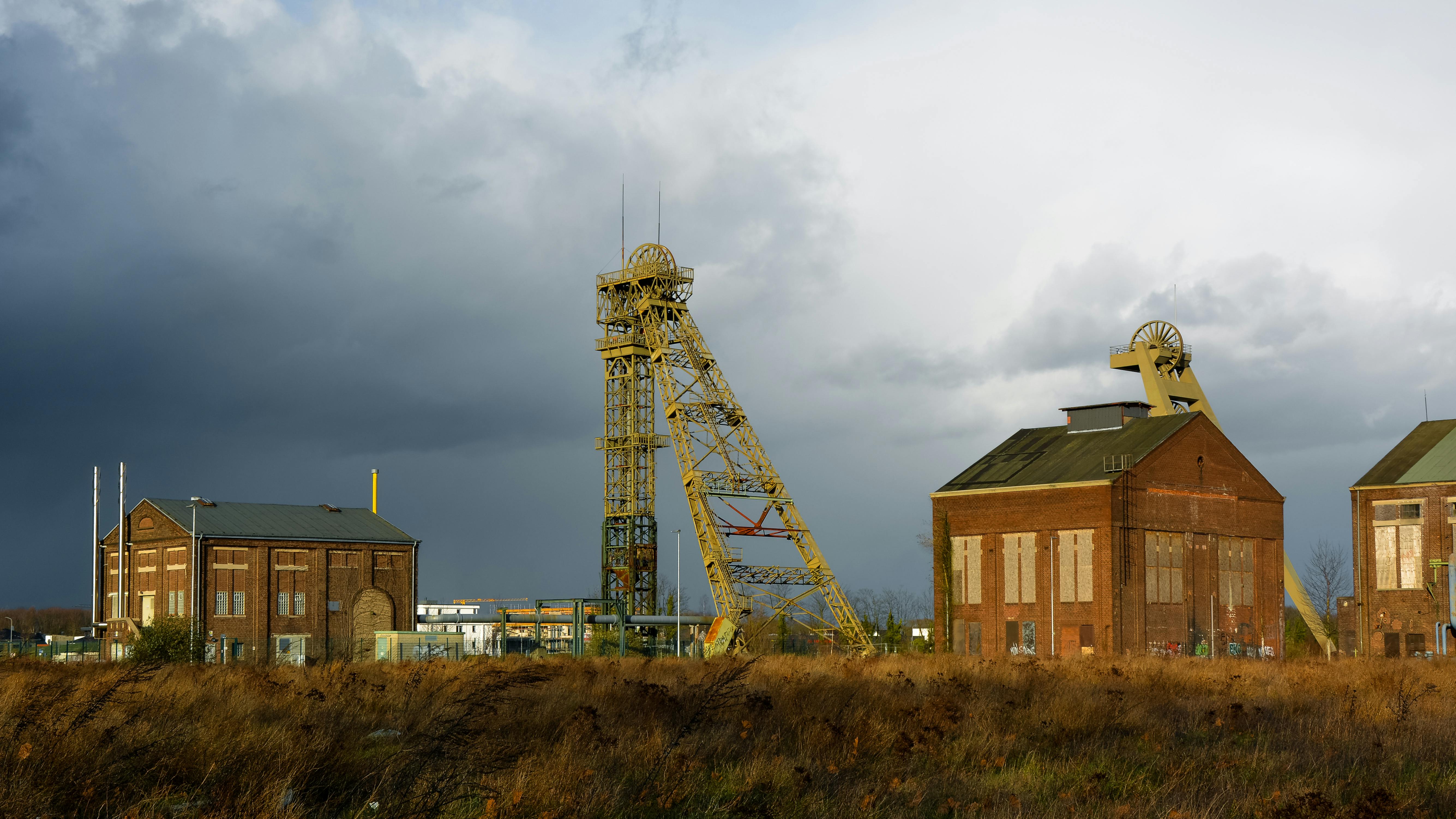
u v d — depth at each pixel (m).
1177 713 25.42
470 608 132.25
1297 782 16.53
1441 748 19.58
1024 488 86.19
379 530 105.19
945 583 90.00
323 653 92.06
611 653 85.25
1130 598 81.44
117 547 102.88
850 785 16.00
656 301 105.81
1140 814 14.23
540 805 13.77
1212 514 88.06
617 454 107.94
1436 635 84.50
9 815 12.44
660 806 14.43
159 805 13.30
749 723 20.69
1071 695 28.14
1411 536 86.81
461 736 15.05
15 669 31.53
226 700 23.66
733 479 105.00
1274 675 41.19
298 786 14.60
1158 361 105.38
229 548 96.31
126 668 32.22
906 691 30.34
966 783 16.42
